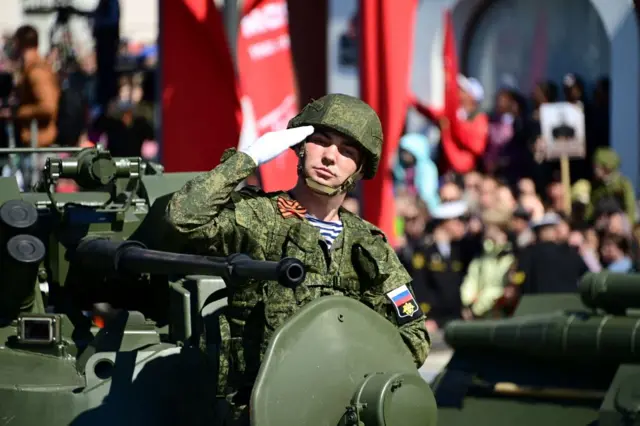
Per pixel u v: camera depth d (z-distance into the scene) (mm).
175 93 18797
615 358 12188
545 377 12883
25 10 26703
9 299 10414
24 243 10180
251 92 18859
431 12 31531
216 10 18766
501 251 22094
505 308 21688
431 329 22188
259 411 8273
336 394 8609
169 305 10617
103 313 12641
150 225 10797
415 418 8711
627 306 12461
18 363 9992
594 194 23547
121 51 27844
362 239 9156
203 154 18875
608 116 27766
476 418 12906
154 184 11078
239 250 8922
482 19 31547
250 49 18844
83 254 10125
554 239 21047
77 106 20875
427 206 24266
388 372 8766
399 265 9359
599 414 11469
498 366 13227
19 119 20156
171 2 18750
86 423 9617
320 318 8672
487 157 27375
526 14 31234
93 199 11711
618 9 28094
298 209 9117
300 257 8945
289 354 8492
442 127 27188
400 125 19359
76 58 26547
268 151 8883
